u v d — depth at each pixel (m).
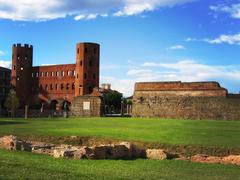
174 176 23.47
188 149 36.59
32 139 44.44
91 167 25.45
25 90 164.50
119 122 72.19
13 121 78.12
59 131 49.47
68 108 152.12
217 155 35.03
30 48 166.62
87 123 68.56
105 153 30.89
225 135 45.22
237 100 94.38
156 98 104.00
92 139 42.81
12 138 35.59
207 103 97.44
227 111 94.88
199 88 99.12
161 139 41.16
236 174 24.75
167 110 102.19
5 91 171.88
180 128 55.00
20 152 31.45
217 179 22.80
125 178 21.27
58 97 155.50
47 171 21.23
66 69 154.38
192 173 24.92
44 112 132.62
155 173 24.33
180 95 101.06
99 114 119.25
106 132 48.12
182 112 100.12
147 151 32.41
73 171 22.48
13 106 133.62
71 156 29.64
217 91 96.81
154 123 68.44
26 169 21.42
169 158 31.78
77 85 143.50
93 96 120.50
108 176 21.55
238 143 38.12
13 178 18.94
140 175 23.08
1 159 25.20
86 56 142.62
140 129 52.94
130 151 32.00
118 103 163.12
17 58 163.88
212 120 88.56
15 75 163.38
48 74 159.50
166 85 103.56
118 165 27.30
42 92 160.50
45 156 29.81
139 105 106.06
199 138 42.12
